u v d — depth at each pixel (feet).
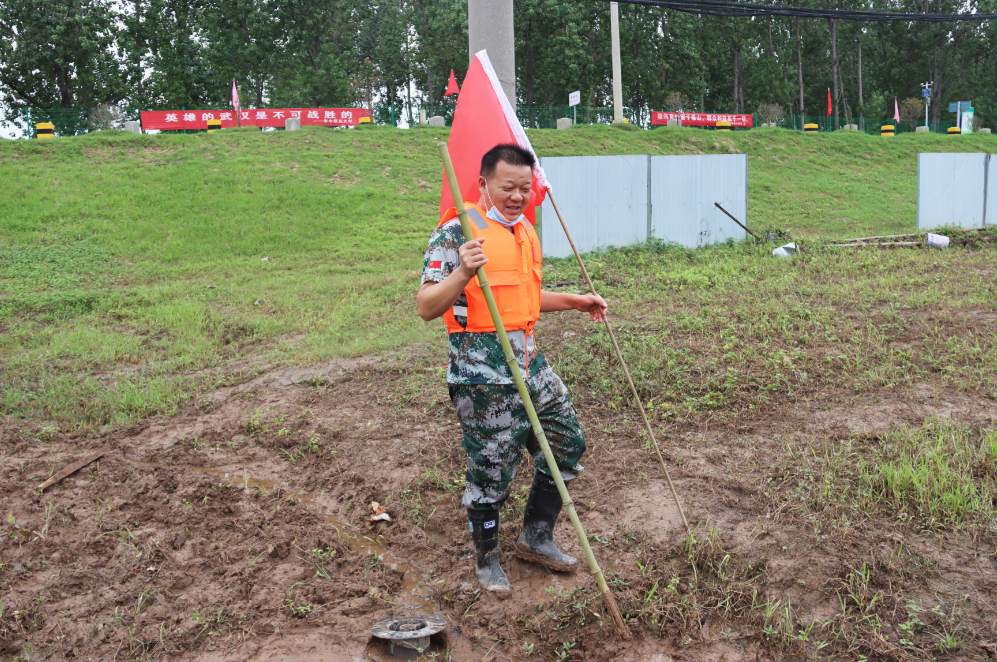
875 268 38.01
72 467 16.63
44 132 82.43
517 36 151.94
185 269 45.55
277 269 45.60
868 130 151.12
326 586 11.93
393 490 15.10
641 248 45.55
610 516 13.64
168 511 14.58
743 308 27.89
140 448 17.99
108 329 30.76
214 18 139.54
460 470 15.81
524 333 11.02
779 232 48.88
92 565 12.77
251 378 23.26
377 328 28.68
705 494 14.19
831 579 11.24
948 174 57.41
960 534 12.32
